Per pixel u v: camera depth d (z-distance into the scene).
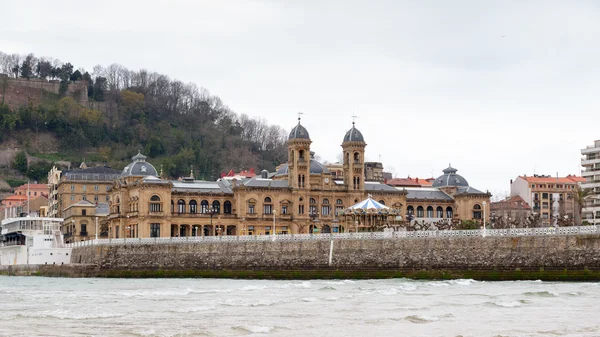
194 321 104.81
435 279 193.75
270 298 139.00
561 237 180.38
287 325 101.25
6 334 92.50
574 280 177.50
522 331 97.12
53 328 97.56
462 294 146.00
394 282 186.50
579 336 93.38
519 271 184.00
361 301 132.50
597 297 138.38
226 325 101.00
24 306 124.31
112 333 93.56
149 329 96.81
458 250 192.38
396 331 96.81
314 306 124.00
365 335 93.81
